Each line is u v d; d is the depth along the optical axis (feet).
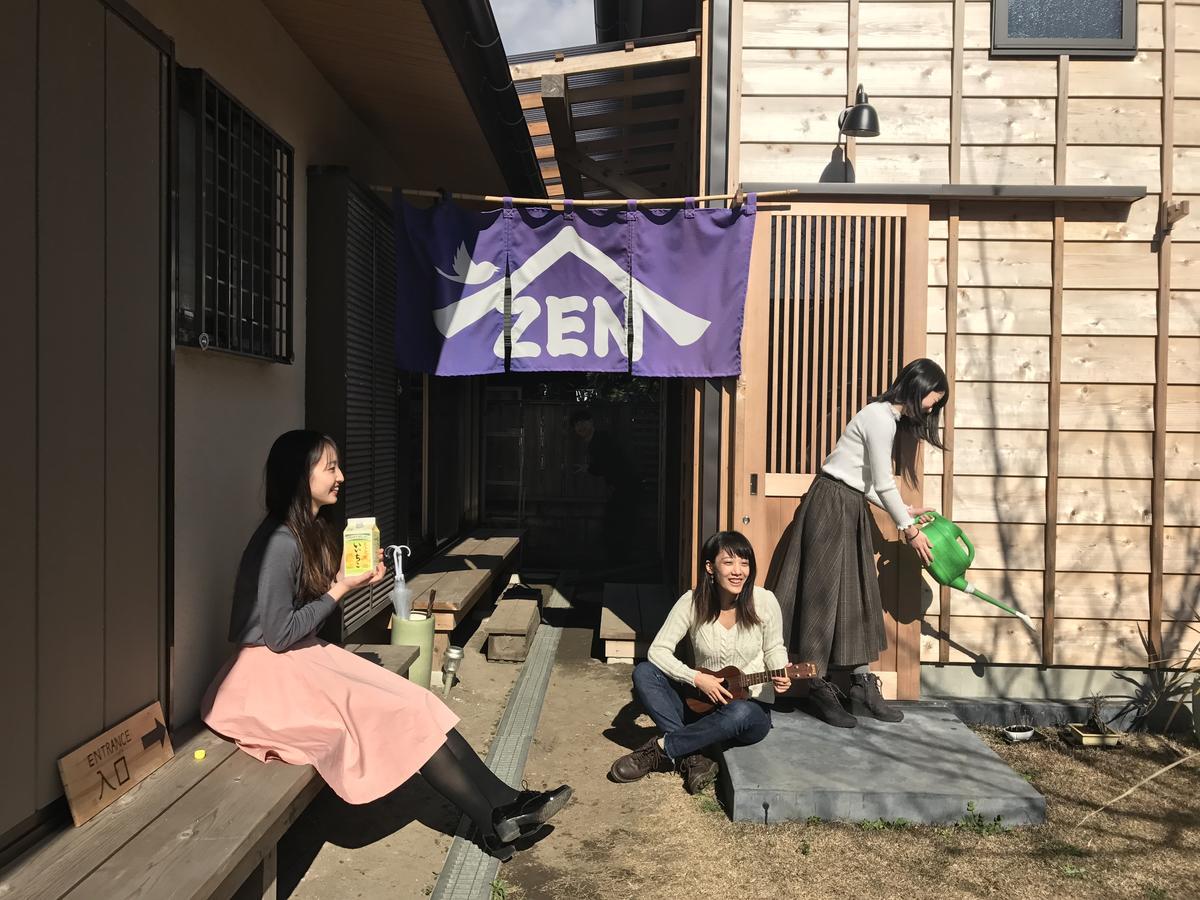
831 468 13.85
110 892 6.32
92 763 7.72
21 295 6.79
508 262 14.89
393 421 17.34
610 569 32.37
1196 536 15.21
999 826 11.07
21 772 6.88
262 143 11.90
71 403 7.48
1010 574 15.14
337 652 10.26
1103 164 15.05
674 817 11.37
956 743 12.87
